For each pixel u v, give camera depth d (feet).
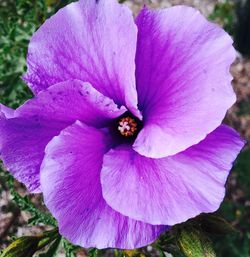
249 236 0.89
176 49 0.40
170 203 0.39
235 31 1.17
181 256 0.56
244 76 1.20
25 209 0.60
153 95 0.42
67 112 0.41
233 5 1.14
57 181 0.39
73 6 0.41
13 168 0.41
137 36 0.41
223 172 0.39
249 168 0.94
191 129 0.38
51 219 0.60
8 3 0.85
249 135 1.11
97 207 0.40
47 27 0.41
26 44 0.78
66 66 0.42
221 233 0.54
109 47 0.41
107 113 0.41
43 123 0.41
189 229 0.51
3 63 0.78
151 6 1.27
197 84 0.39
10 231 0.90
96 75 0.42
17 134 0.40
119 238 0.39
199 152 0.40
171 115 0.40
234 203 0.98
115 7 0.40
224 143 0.40
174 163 0.40
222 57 0.39
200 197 0.38
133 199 0.39
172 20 0.40
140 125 0.44
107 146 0.43
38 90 0.42
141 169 0.40
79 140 0.40
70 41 0.41
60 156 0.39
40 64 0.42
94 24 0.41
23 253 0.53
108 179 0.40
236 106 1.15
